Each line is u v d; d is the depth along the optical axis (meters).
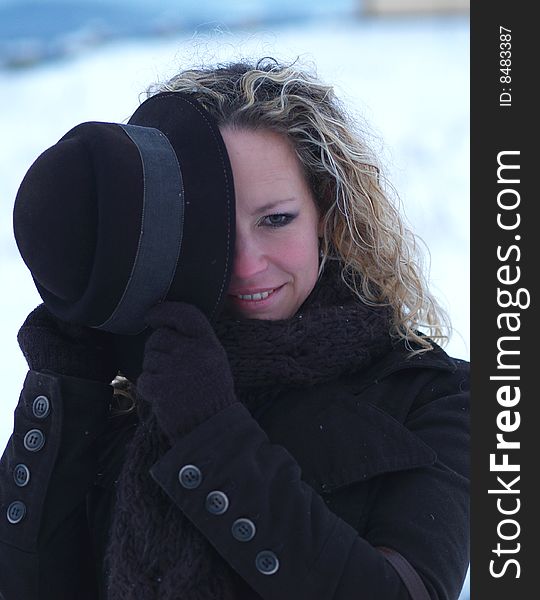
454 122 10.05
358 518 1.63
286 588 1.48
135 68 12.13
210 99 1.71
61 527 1.76
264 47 2.49
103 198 1.53
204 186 1.59
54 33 13.46
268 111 1.67
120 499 1.64
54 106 10.94
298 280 1.71
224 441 1.51
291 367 1.67
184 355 1.55
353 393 1.75
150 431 1.63
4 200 8.52
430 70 11.70
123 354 1.78
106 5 14.43
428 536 1.55
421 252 2.04
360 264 1.82
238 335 1.66
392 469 1.62
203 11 14.32
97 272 1.54
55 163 1.55
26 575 1.74
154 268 1.56
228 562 1.50
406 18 14.33
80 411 1.76
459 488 1.63
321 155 1.75
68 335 1.79
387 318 1.78
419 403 1.75
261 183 1.65
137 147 1.57
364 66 11.87
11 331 5.96
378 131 2.06
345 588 1.47
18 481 1.74
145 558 1.58
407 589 1.48
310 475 1.66
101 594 1.78
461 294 6.39
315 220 1.76
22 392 1.81
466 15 14.44
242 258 1.66
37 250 1.56
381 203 1.88
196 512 1.50
